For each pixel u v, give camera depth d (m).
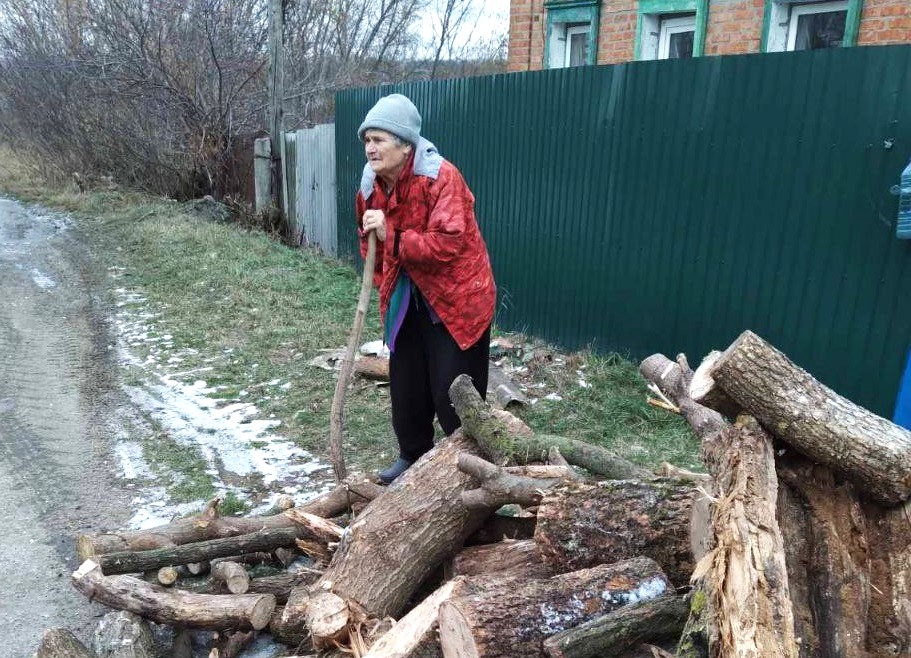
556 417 5.21
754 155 5.03
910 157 4.21
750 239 5.12
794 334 4.94
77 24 15.77
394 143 3.49
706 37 7.20
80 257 10.84
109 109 15.33
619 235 6.10
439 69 25.89
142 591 2.96
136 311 8.27
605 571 2.46
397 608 2.90
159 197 15.01
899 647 2.23
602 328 6.39
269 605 2.96
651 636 2.31
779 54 4.80
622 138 5.95
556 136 6.60
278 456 4.86
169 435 5.20
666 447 4.75
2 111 19.45
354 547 2.91
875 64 4.34
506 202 7.29
